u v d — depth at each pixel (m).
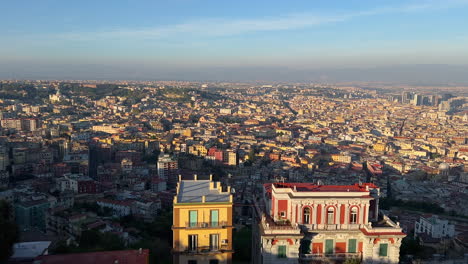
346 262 92.88
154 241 161.62
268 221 99.38
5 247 85.94
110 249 142.38
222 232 93.12
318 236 97.44
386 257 96.81
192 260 92.69
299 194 97.88
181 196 97.88
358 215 98.62
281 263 95.12
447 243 199.88
